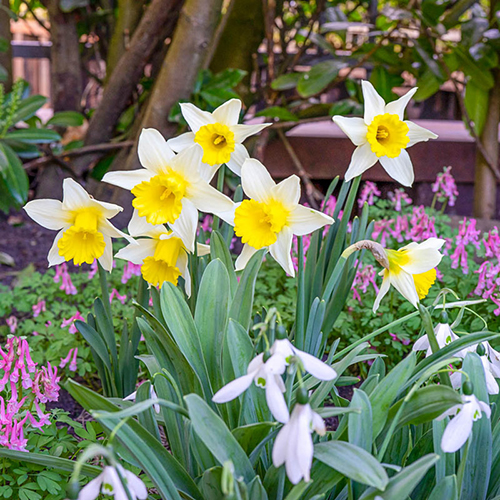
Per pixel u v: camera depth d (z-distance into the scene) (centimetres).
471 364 143
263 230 143
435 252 152
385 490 121
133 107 515
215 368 156
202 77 430
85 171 515
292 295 302
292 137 523
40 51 639
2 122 414
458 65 425
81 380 284
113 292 294
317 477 134
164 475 132
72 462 155
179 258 165
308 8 566
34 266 403
